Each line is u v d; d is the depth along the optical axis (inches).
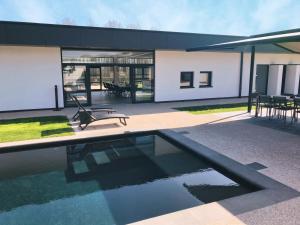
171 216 124.7
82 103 462.6
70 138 260.4
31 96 424.5
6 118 362.0
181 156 234.7
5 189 175.2
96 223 136.7
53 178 191.5
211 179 186.9
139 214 144.8
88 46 410.6
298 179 166.2
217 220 121.3
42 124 322.7
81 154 241.1
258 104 368.2
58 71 433.4
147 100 513.7
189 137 263.1
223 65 576.7
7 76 406.6
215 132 281.1
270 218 123.0
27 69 414.9
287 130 289.4
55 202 157.9
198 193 167.5
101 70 625.9
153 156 235.3
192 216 124.4
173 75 525.7
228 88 595.2
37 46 408.8
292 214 126.0
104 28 413.1
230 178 182.5
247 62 604.7
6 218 141.9
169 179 189.6
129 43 433.7
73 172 202.1
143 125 316.2
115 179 190.5
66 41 394.6
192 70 543.5
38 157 232.8
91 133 278.7
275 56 639.1
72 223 137.2
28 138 259.0
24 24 369.4
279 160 199.6
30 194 168.4
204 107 454.9
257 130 289.4
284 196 142.5
